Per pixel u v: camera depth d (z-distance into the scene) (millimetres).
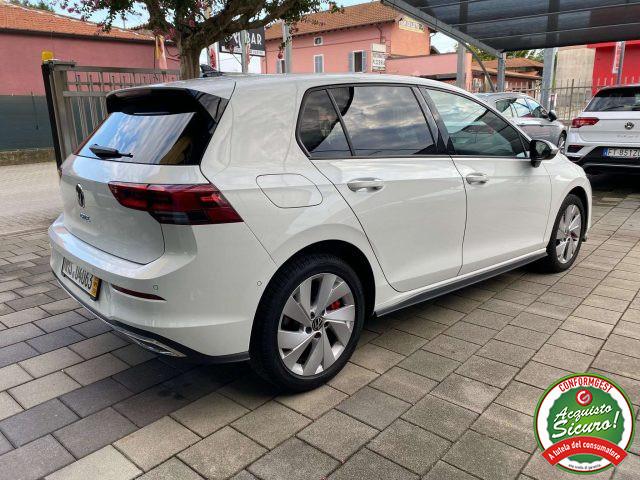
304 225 2701
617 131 8023
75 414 2771
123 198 2525
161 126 2701
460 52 13680
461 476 2291
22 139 17797
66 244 3070
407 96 3443
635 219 6844
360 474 2309
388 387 2982
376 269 3154
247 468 2355
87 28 21875
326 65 37438
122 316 2588
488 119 3975
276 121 2756
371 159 3113
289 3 6051
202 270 2432
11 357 3389
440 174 3438
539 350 3371
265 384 3053
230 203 2453
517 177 4066
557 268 4801
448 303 4184
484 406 2785
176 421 2703
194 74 6008
